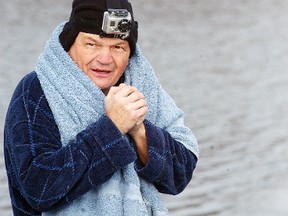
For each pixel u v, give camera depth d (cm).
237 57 3275
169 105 636
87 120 573
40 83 585
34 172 559
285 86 2669
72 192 560
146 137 582
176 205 1450
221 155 1792
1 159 1579
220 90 2545
